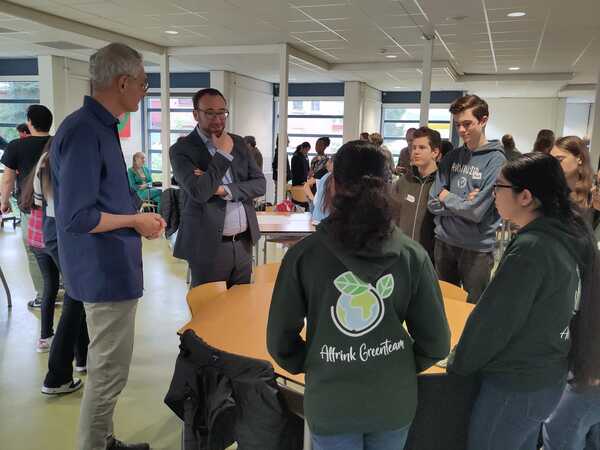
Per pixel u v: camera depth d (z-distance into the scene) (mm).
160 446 2373
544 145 4648
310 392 1219
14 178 3754
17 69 10188
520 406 1391
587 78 10430
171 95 11672
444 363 1661
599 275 1384
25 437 2430
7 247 6492
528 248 1322
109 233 1870
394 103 13125
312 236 1187
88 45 8297
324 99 12320
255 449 1469
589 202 2133
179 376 1571
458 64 9273
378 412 1193
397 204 1155
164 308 4426
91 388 1980
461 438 1554
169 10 6035
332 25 6562
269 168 12789
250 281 2727
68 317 2797
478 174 2568
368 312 1160
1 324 3916
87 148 1755
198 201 2377
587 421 1633
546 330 1354
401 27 6535
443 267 2824
